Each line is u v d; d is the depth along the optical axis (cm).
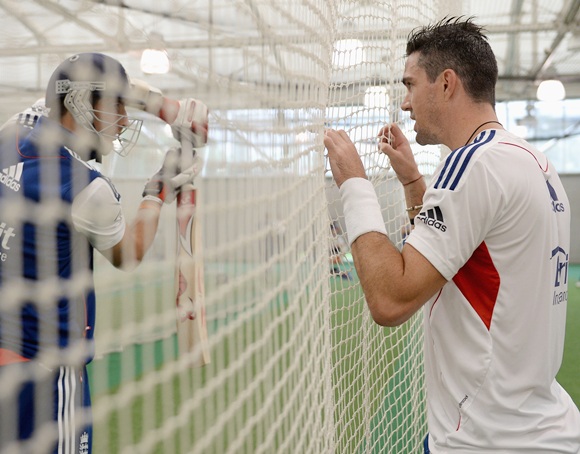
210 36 68
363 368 171
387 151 162
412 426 224
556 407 113
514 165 108
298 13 107
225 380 72
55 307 56
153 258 59
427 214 108
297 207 111
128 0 58
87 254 59
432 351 124
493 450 109
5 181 59
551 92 811
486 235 107
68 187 57
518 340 108
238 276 77
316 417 120
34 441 53
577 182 1223
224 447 72
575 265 1178
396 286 106
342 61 158
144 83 60
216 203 71
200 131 65
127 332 52
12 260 55
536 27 829
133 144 61
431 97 126
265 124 89
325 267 141
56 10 56
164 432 55
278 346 94
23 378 54
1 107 60
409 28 213
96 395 50
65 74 54
